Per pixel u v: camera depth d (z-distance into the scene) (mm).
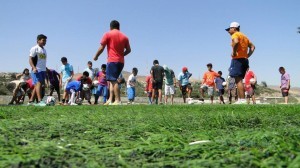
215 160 1475
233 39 10555
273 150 1654
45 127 3168
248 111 6020
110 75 10305
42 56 10805
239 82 10922
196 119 4047
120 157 1517
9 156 1556
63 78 15672
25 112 5734
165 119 3924
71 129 3043
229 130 3070
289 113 5254
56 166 1430
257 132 2293
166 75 19375
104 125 3357
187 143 2039
